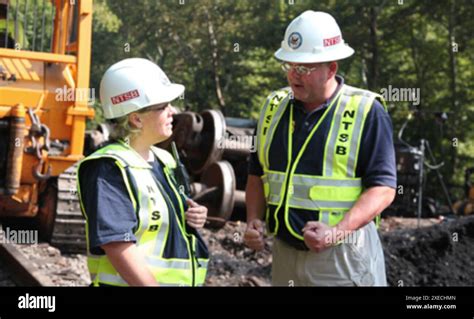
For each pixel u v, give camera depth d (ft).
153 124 12.68
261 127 16.26
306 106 15.79
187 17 108.99
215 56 113.91
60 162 32.86
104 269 12.46
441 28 114.32
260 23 110.93
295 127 15.75
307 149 15.49
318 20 15.48
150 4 105.50
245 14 112.16
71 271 29.73
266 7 110.63
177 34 112.16
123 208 12.00
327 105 15.57
